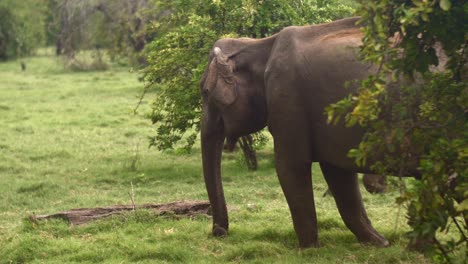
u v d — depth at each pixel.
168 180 18.62
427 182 7.39
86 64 53.50
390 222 12.81
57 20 53.34
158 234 12.39
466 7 7.28
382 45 7.04
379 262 10.26
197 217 13.51
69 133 26.34
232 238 11.99
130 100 35.16
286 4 17.80
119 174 19.48
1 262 11.65
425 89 8.01
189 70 17.61
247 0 17.58
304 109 10.53
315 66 10.42
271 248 11.16
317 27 10.80
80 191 17.91
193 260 11.09
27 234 12.60
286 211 14.25
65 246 11.91
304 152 10.66
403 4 6.97
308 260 10.52
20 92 39.88
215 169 11.89
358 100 7.14
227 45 11.54
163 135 19.12
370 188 15.68
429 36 7.48
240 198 16.11
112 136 25.62
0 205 16.75
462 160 7.36
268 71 10.82
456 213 7.47
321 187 16.86
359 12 7.08
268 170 19.11
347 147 10.21
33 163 21.34
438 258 7.94
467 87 7.75
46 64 60.75
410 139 8.01
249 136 19.05
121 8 46.41
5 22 68.38
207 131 11.75
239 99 11.21
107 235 12.39
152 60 17.95
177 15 18.84
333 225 12.59
